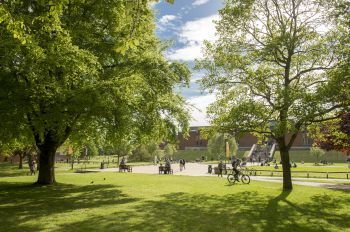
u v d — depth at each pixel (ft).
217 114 75.66
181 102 79.00
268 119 68.54
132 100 62.34
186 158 376.89
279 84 68.90
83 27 61.36
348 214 47.70
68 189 73.10
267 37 73.61
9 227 37.55
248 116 67.77
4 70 54.90
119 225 39.01
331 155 312.50
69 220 41.45
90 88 56.18
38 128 53.62
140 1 30.17
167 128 76.79
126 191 70.59
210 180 97.45
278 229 38.73
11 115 53.47
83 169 173.37
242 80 73.00
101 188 75.56
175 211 48.24
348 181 96.84
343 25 63.41
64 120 55.47
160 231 36.60
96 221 40.98
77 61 50.26
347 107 60.54
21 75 55.83
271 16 72.69
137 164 248.11
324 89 56.65
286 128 60.44
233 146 289.94
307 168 181.16
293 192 68.59
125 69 70.08
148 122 71.87
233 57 72.69
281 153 74.74
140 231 36.47
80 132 78.59
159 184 85.35
